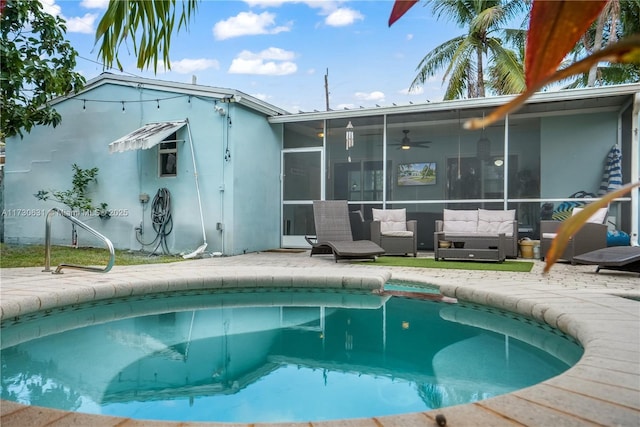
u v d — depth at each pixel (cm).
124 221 887
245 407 203
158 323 375
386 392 221
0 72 602
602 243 616
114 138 905
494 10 1267
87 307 395
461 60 1412
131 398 214
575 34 48
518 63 1359
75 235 929
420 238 851
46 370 256
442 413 145
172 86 841
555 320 294
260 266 592
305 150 921
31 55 662
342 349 300
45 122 738
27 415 143
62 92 704
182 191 836
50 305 354
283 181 942
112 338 327
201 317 396
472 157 819
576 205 776
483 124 42
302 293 486
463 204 823
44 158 974
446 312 406
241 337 331
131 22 150
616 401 154
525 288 394
